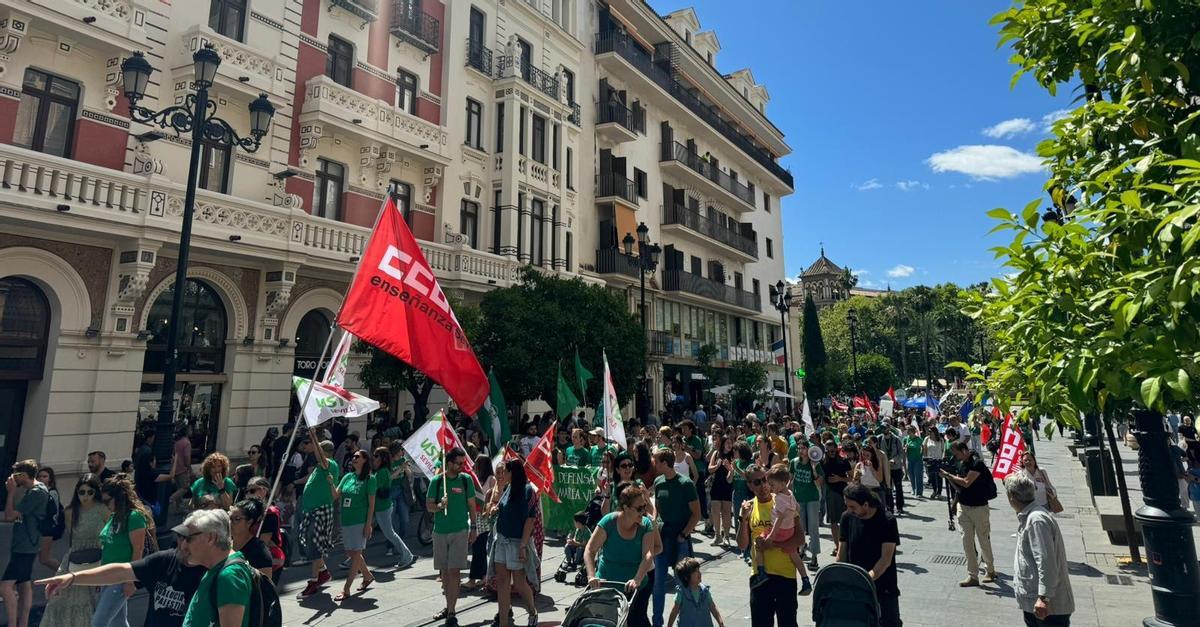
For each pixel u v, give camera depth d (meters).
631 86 32.09
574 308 17.83
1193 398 3.21
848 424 19.91
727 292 36.78
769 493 5.92
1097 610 7.11
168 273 13.79
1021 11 5.08
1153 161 3.62
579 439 11.76
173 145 14.43
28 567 6.16
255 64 15.70
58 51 12.82
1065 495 16.03
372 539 11.36
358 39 18.67
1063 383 4.03
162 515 10.43
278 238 14.92
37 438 11.95
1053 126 4.90
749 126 44.19
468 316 15.92
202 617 3.32
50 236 12.02
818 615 4.63
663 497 6.96
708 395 34.97
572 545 8.86
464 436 16.41
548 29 26.11
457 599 7.22
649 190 32.62
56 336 12.21
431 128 19.89
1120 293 3.46
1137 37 3.97
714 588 8.17
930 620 6.86
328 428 15.65
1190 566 5.53
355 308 5.56
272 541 6.51
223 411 14.83
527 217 22.73
